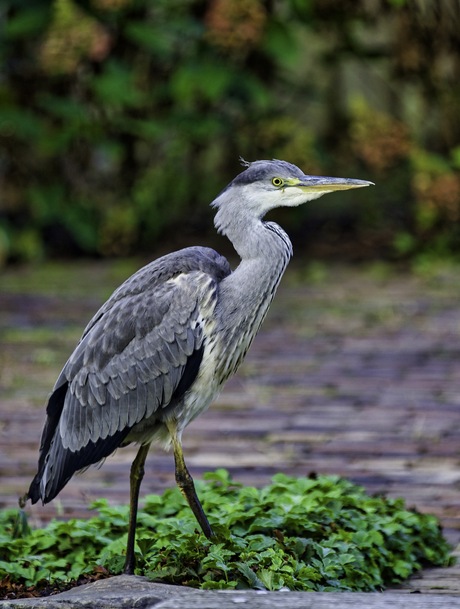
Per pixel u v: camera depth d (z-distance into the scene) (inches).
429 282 675.4
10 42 753.6
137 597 233.1
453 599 230.4
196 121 744.3
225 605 225.1
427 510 331.6
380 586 276.7
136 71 774.5
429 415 428.1
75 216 763.4
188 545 261.9
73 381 277.0
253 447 394.0
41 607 235.3
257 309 287.0
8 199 767.1
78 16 728.3
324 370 496.7
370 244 771.4
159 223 784.9
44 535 292.4
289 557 263.6
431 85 767.1
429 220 732.7
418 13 756.0
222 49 727.1
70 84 758.5
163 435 286.7
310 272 703.7
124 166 781.9
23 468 377.1
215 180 801.6
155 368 277.4
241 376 491.2
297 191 288.4
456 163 719.1
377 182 798.5
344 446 392.5
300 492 308.0
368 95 893.2
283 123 767.1
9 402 452.4
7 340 551.8
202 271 282.5
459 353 518.0
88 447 278.4
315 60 839.1
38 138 727.7
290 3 749.9
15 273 730.2
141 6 742.5
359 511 303.7
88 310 612.7
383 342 541.6
